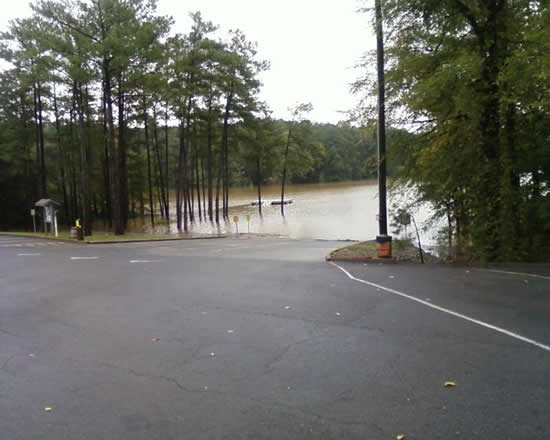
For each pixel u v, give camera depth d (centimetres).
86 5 2550
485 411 358
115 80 3092
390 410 363
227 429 341
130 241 2644
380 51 1327
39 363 493
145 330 609
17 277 1130
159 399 395
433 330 573
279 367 461
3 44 3400
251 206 6962
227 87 4181
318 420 350
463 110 1173
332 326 604
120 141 3969
